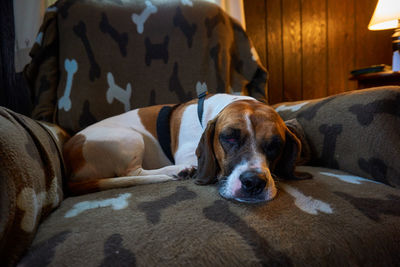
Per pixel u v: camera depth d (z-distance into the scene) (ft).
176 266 1.96
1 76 6.95
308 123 4.92
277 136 3.64
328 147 4.46
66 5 5.61
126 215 2.69
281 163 4.01
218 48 6.36
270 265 2.07
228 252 2.10
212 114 4.79
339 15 9.27
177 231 2.32
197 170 4.05
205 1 6.56
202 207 2.87
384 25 7.72
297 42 9.07
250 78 6.77
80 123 5.41
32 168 2.58
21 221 2.20
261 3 8.65
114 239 2.22
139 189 3.67
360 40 9.58
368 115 3.79
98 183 3.91
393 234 2.49
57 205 3.11
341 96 4.53
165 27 6.11
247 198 3.03
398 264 2.42
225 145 3.73
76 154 4.42
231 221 2.51
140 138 4.95
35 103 5.62
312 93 9.43
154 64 6.00
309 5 8.98
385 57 9.91
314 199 3.01
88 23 5.59
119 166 4.59
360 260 2.30
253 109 3.95
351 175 3.96
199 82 6.14
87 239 2.24
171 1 6.28
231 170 3.57
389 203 2.87
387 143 3.50
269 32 8.83
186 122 5.10
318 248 2.24
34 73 5.70
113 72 5.72
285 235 2.32
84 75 5.50
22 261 2.07
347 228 2.46
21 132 2.77
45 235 2.38
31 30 6.70
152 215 2.66
